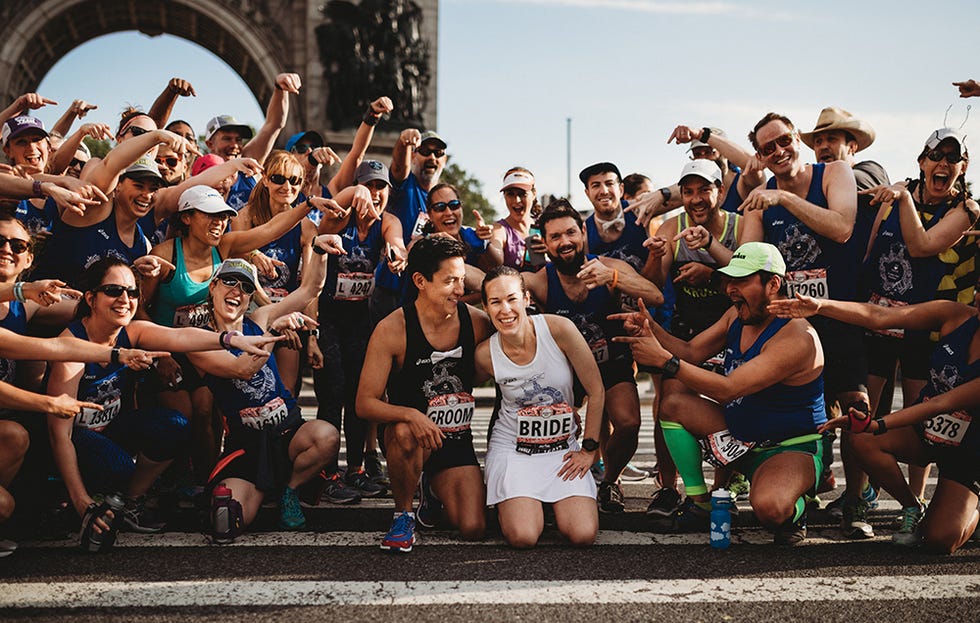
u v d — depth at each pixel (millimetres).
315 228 6000
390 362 4551
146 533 4582
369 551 4230
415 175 7078
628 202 6332
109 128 6082
